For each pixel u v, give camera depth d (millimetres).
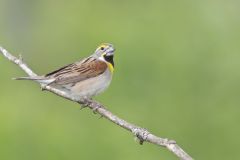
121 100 19156
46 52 23328
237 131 18625
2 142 16266
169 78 19688
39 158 16578
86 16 21938
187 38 20531
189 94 19438
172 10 21406
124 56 19891
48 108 17906
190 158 9094
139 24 20953
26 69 11641
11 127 16531
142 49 20031
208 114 18984
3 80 18828
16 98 17828
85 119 17750
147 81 19656
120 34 20484
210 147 18547
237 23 21000
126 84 19547
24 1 28562
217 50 20203
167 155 17172
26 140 16594
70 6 22922
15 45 26547
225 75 19703
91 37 21312
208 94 19438
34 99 18016
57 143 16766
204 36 20547
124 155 17172
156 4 21578
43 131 16938
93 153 17188
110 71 12070
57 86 11672
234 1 21500
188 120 18922
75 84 11664
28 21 28312
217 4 21453
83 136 17344
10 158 16188
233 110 19016
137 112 18953
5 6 28578
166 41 20312
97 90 11891
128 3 21984
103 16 21781
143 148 17219
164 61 19828
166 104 19188
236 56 19984
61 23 23031
